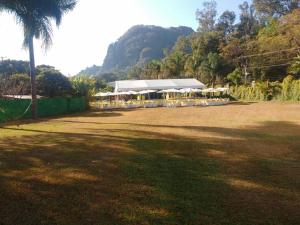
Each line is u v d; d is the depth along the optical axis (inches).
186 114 1135.0
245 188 267.9
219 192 257.6
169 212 217.0
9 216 211.3
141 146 454.6
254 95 2033.7
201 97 2332.7
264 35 2780.5
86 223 200.5
